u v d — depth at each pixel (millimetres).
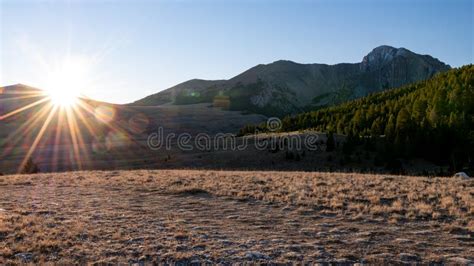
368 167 84938
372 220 16578
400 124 94750
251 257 11656
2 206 18766
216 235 13977
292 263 11203
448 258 11734
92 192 23766
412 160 85250
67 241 12820
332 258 11672
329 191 23094
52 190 24641
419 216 17125
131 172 36312
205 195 22641
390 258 11734
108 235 13734
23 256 11484
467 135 80625
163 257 11625
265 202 20469
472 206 18359
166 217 16812
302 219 16719
